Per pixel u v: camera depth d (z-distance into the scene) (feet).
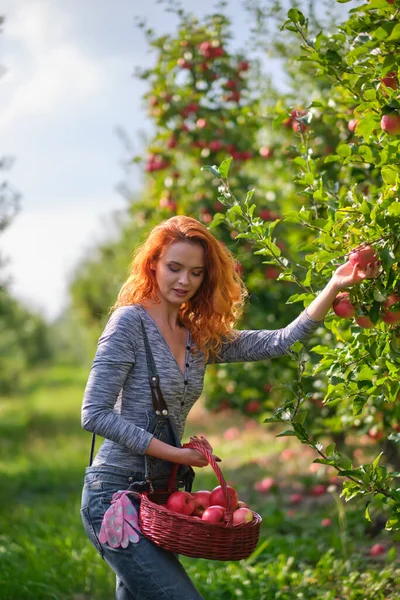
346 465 11.59
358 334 11.84
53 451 50.72
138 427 10.78
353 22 11.44
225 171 12.84
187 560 21.03
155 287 11.61
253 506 27.96
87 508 11.05
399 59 11.19
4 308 49.85
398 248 10.86
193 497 11.00
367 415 18.51
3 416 75.36
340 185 18.65
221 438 48.11
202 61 25.96
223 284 11.84
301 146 14.46
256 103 24.94
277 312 25.22
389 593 16.94
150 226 27.58
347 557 19.85
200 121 25.48
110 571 19.88
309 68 23.40
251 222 12.60
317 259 12.11
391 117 11.24
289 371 26.04
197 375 11.69
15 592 18.70
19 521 27.43
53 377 126.82
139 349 11.14
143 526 10.52
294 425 11.66
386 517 21.03
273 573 19.21
